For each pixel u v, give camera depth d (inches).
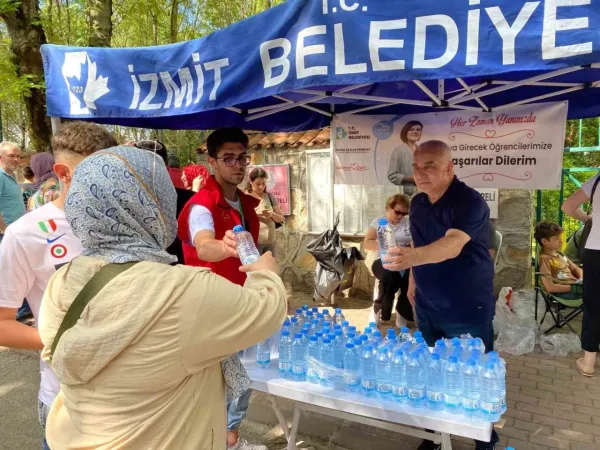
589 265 144.8
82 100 102.0
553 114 119.6
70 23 347.3
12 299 62.3
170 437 40.3
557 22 57.3
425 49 63.9
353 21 67.4
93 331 38.0
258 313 43.4
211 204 93.0
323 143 236.8
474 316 99.7
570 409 130.3
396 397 79.5
